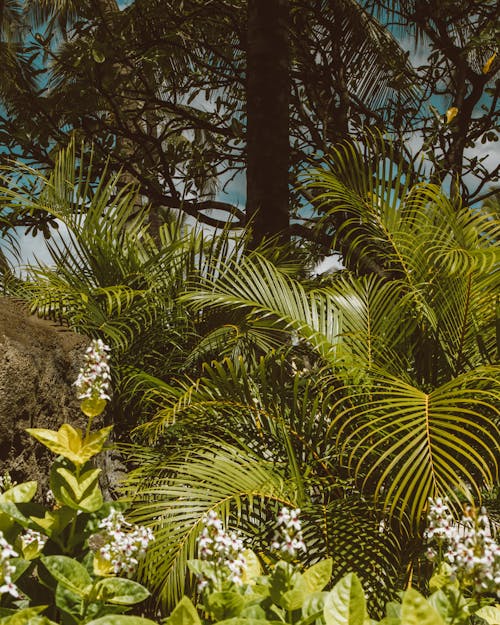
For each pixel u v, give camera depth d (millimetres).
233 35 7250
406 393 2656
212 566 1520
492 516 2842
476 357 3287
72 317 3459
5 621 1312
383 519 2668
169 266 3949
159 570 2373
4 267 3826
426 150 5641
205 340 3613
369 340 3271
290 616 1468
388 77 7250
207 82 7188
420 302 3229
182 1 6641
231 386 3104
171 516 2570
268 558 2449
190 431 3148
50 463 2689
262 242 4051
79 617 1466
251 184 4551
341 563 2596
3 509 1591
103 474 3074
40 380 2684
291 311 3332
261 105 4590
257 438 3090
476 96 6566
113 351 3539
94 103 6266
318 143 6184
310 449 2986
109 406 3268
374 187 3721
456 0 6707
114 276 3875
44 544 1655
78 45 6395
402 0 6918
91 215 3869
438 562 1902
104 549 1543
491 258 3031
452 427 2461
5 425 2443
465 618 1467
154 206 6254
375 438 2945
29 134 5992
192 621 1352
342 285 3529
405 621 1275
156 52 6410
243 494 2678
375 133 6145
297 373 3061
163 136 6617
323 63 6859
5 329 2660
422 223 3582
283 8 4719
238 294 3596
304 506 2727
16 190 4148
